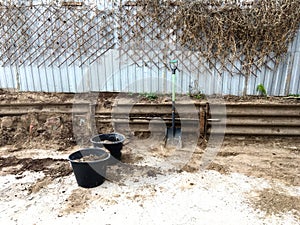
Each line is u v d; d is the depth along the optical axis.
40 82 3.69
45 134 3.27
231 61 3.39
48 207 1.94
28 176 2.40
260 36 3.26
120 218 1.81
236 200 2.02
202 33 3.33
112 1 3.29
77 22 3.39
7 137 3.23
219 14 3.22
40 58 3.58
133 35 3.40
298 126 3.18
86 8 3.33
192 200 2.03
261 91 3.47
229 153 2.90
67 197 2.07
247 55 3.34
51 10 3.37
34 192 2.14
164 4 3.26
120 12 3.32
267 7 3.15
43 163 2.68
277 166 2.59
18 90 3.74
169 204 1.98
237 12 3.20
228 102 3.36
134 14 3.32
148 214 1.85
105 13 3.34
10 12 3.43
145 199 2.04
